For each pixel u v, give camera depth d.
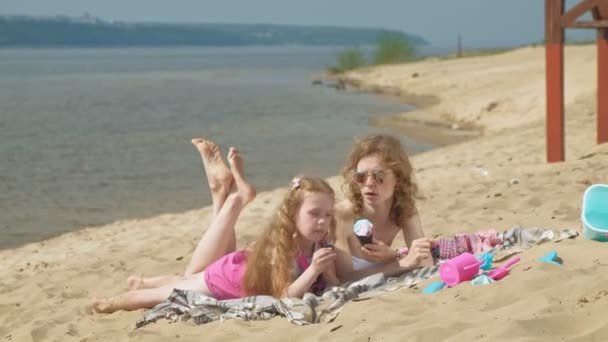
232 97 37.97
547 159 11.67
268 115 29.16
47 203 14.27
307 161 18.27
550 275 4.71
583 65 27.61
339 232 5.75
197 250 6.04
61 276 7.65
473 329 4.13
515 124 22.89
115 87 48.44
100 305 6.06
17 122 28.67
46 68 90.88
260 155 19.41
